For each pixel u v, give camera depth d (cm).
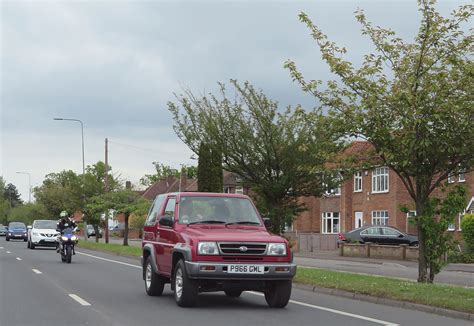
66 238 2619
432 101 1539
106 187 4606
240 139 2630
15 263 2548
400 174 1727
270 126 2564
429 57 1582
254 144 2591
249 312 1209
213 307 1274
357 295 1496
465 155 1600
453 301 1274
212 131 2653
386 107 1605
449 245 1689
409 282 1669
